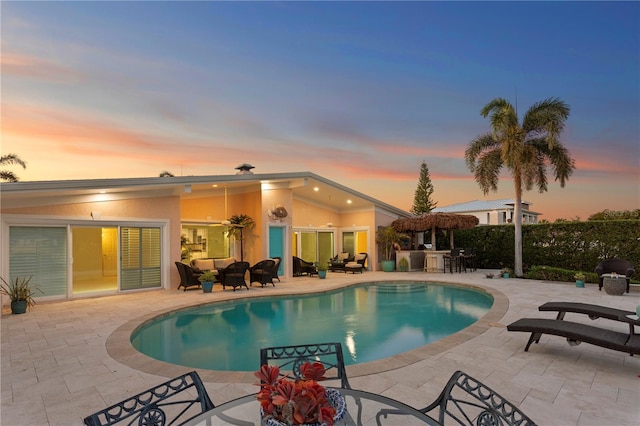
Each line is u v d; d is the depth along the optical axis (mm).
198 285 12062
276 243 15617
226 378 4367
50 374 4578
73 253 10625
